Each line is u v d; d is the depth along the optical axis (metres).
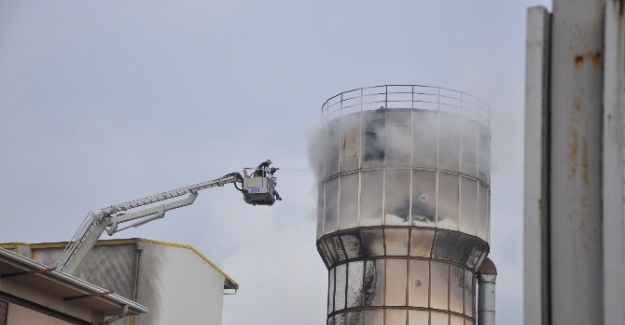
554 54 8.92
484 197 77.56
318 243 78.69
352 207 76.25
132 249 64.50
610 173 8.46
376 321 74.38
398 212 75.12
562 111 8.80
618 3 8.71
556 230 8.59
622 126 8.52
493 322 82.06
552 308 8.46
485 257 78.44
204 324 67.25
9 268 34.69
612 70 8.62
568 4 8.97
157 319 63.06
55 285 36.44
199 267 66.94
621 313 8.20
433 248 75.19
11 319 35.19
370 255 75.94
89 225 66.25
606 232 8.37
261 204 73.31
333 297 77.44
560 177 8.68
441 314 74.81
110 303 38.97
